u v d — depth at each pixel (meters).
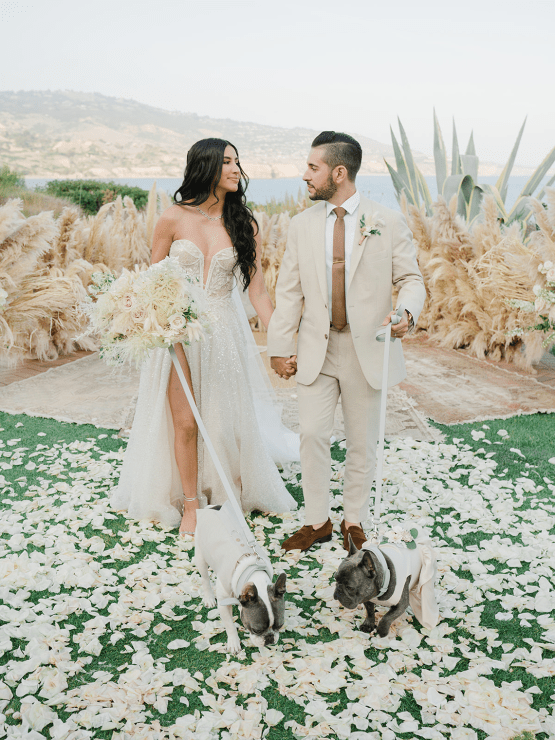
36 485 4.07
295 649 2.51
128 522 3.61
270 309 3.68
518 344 7.07
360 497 3.36
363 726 2.06
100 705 2.14
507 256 6.65
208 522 2.62
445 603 2.76
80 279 7.70
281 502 3.78
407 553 2.51
